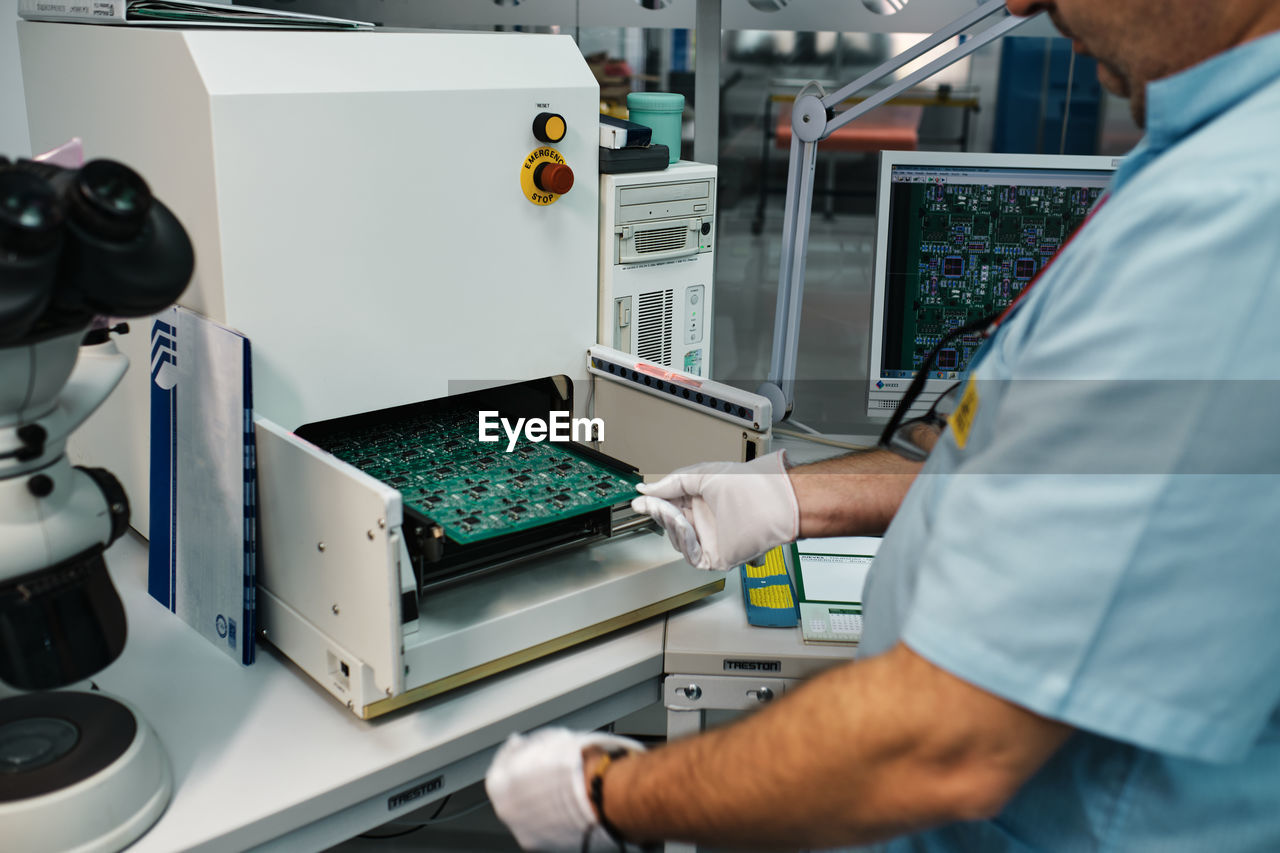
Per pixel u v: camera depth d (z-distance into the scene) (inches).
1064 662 21.8
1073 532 21.7
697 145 82.9
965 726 22.5
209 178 42.8
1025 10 27.5
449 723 42.1
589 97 53.4
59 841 33.6
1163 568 21.2
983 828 29.3
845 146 199.9
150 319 49.3
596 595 46.5
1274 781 25.2
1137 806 25.9
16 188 26.7
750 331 178.9
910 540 30.2
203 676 45.2
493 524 42.4
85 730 36.6
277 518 44.2
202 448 46.0
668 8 86.8
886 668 23.7
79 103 52.4
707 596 52.0
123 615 37.5
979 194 64.0
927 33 87.0
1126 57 24.6
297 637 44.6
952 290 65.8
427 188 48.7
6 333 28.2
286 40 44.8
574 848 28.8
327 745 40.8
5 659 33.8
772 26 86.3
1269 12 22.4
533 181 52.1
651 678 48.9
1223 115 22.9
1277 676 22.0
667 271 60.1
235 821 36.5
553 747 29.0
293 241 45.1
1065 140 195.3
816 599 50.0
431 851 75.4
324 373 47.8
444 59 48.9
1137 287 21.3
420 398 51.6
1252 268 20.4
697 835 25.8
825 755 23.3
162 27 46.3
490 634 43.3
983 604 22.4
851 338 175.8
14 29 66.4
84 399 35.7
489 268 52.1
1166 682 21.6
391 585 37.9
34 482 33.0
